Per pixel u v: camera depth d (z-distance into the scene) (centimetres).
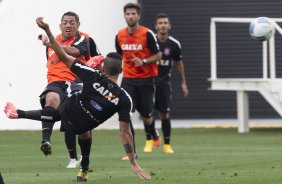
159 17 4272
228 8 6769
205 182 2631
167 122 4084
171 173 2939
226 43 6738
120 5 6312
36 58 5725
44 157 3831
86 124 2505
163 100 4128
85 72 2455
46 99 2988
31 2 5706
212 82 5734
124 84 3881
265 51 5525
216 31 6756
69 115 2512
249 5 6756
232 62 6738
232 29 6738
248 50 6719
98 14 6116
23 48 5703
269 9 6744
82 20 6003
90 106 2470
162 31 4241
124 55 3862
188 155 3850
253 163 3316
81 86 2950
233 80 5641
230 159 3553
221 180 2681
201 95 6775
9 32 5675
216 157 3688
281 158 3556
